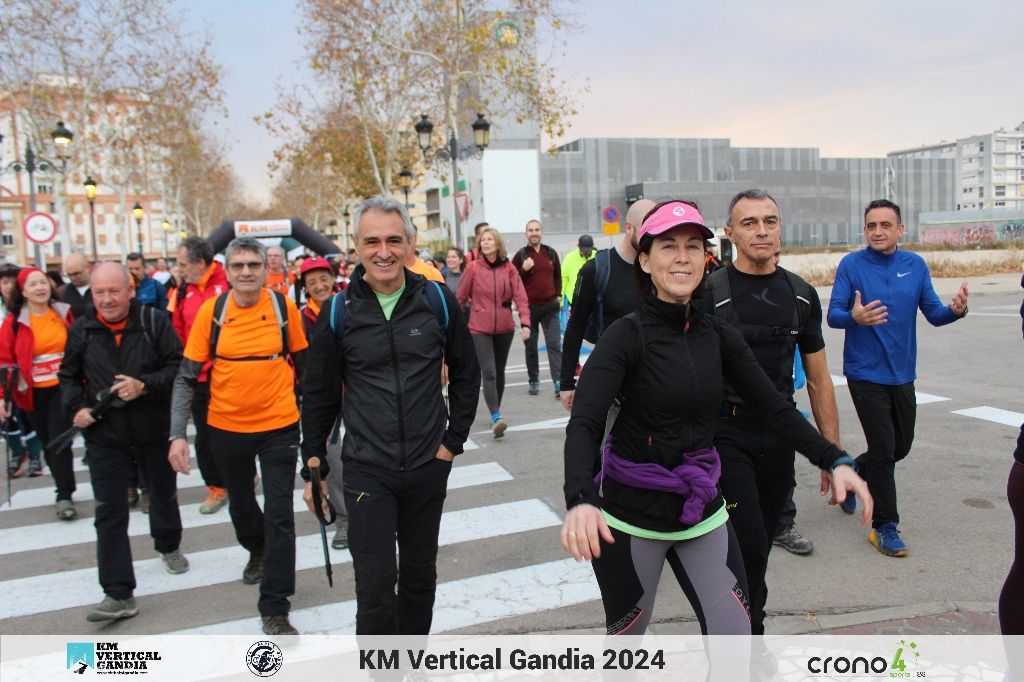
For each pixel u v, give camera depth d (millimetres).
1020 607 2688
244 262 3994
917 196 87438
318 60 23812
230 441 4074
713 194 73438
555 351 9914
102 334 4168
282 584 3889
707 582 2541
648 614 2617
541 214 71188
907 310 4516
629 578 2557
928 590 4031
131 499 6266
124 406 4152
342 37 23203
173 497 4648
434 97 24906
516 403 9609
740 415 3129
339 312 3148
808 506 5469
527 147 67438
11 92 23234
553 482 6320
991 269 28781
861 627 3662
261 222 18469
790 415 2633
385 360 3086
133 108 30531
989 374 10141
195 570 4859
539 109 22422
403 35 23281
